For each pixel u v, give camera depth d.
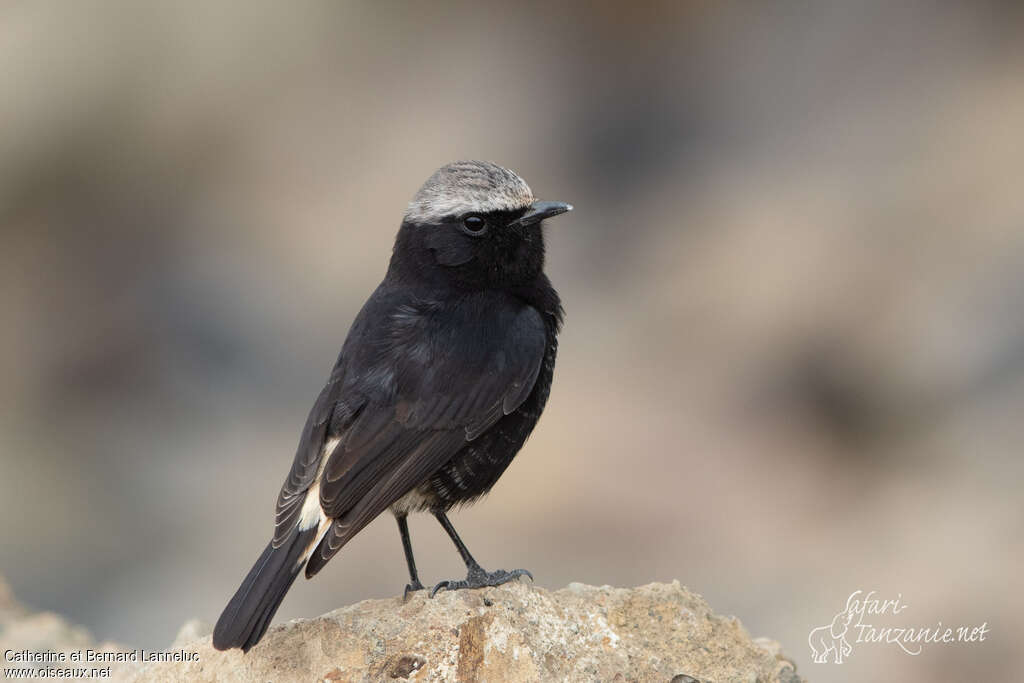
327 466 7.46
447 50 25.78
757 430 18.06
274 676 6.86
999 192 19.67
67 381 21.86
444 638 6.97
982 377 17.62
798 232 20.66
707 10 25.12
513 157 24.58
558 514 16.62
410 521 16.58
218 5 25.58
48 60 24.69
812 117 23.22
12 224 23.81
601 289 21.61
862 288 19.22
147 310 22.77
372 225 23.56
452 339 7.87
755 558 15.80
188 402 21.16
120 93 24.67
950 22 23.33
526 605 7.21
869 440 17.66
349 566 15.91
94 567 17.27
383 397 7.66
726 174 22.98
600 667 7.02
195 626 8.13
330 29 25.81
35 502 18.48
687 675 7.05
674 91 24.62
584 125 24.77
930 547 15.30
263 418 20.75
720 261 20.89
